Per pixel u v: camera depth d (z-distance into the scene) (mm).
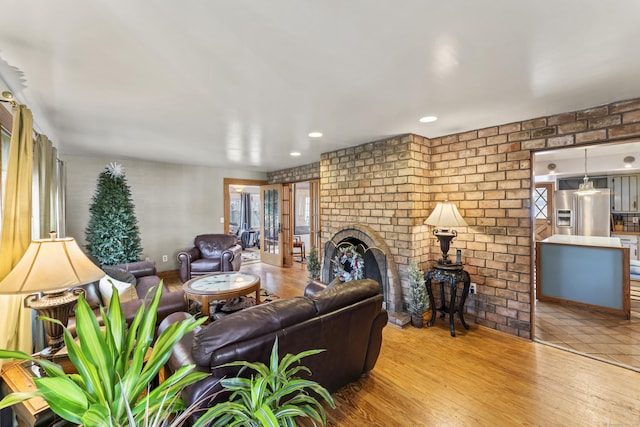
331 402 1238
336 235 4172
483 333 3029
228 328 1429
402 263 3422
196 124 2926
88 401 843
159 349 994
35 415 1196
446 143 3430
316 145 3928
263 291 4645
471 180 3225
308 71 1794
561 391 2094
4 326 1555
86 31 1356
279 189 6480
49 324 1500
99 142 3736
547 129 2695
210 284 3465
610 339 2883
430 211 3582
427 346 2766
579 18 1278
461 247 3326
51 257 1478
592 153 4867
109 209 4500
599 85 2010
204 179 6066
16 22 1276
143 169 5332
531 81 1941
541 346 2750
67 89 2031
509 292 2980
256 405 1046
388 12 1236
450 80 1927
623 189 5621
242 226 10547
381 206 3639
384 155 3596
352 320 1932
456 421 1815
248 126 3010
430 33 1398
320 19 1284
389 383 2197
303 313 1671
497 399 2016
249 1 1156
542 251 3988
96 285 2801
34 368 1453
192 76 1854
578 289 3723
